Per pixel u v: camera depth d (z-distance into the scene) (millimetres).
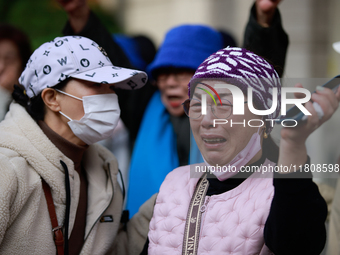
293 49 14383
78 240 5223
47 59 5121
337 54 13711
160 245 4402
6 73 7652
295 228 3543
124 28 18844
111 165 5703
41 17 16625
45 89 5129
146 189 7090
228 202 4176
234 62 4055
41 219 4867
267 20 6230
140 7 18750
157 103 7922
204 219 4234
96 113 5121
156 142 7328
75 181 5195
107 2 19203
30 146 4902
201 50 7207
